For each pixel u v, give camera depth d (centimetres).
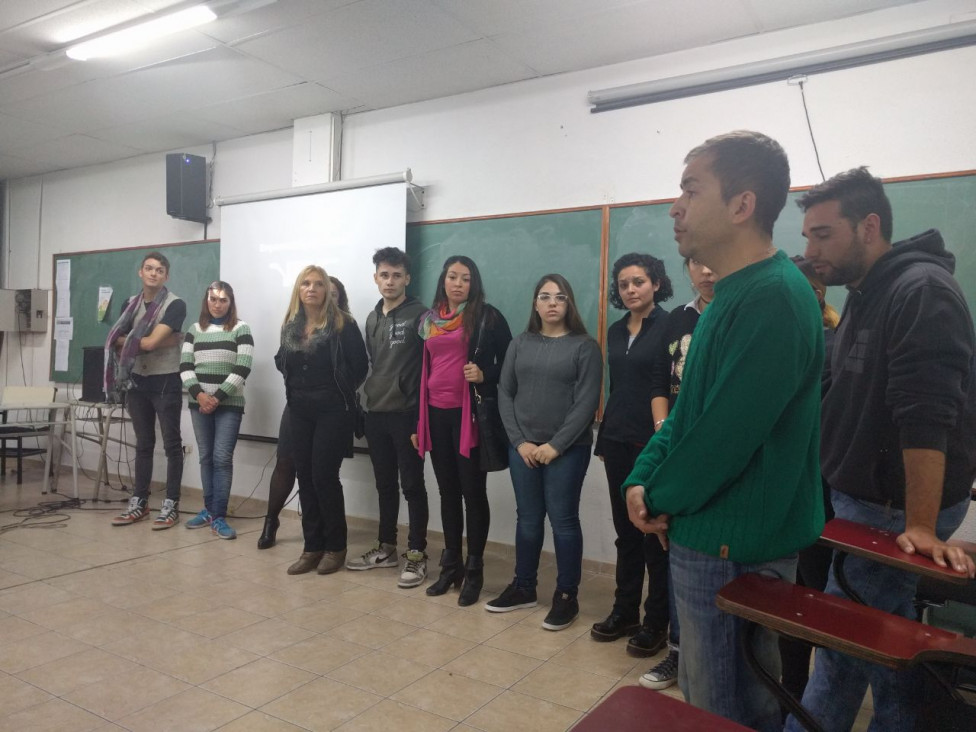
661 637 237
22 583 292
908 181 262
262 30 305
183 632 246
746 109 295
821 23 280
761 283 98
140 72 354
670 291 256
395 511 329
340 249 396
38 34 321
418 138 385
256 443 443
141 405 405
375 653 232
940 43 256
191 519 394
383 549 329
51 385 561
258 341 430
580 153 335
